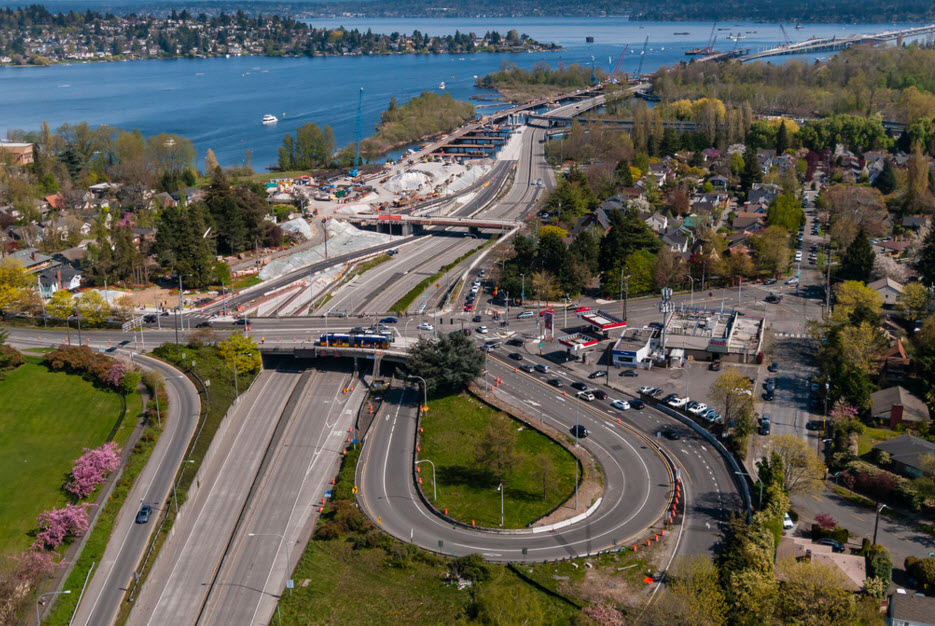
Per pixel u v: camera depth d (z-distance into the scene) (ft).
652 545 496.23
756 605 431.43
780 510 506.89
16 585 474.90
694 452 597.93
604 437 622.95
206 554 527.81
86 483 566.77
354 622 456.45
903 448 583.58
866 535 514.68
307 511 569.23
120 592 490.90
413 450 633.20
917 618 428.56
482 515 545.03
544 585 465.47
